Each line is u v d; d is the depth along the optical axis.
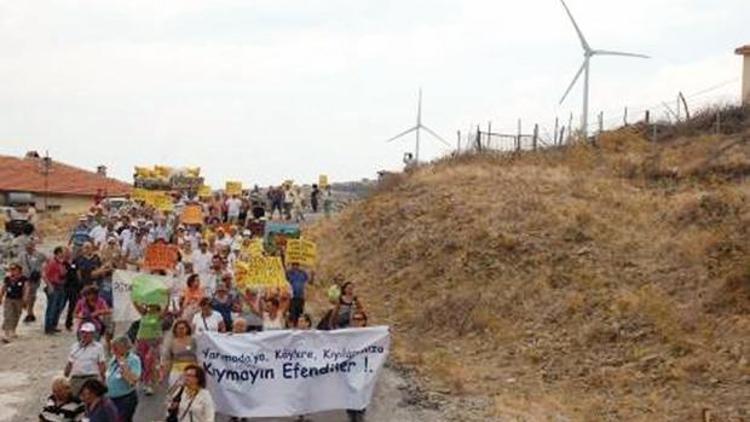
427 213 33.16
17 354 19.92
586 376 19.52
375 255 32.81
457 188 34.78
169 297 17.19
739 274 21.64
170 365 14.48
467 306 24.73
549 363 20.53
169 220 32.69
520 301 24.23
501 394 18.41
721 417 16.52
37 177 69.69
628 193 31.25
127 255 25.08
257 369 14.96
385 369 20.23
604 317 21.92
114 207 46.25
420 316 25.39
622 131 39.81
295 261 22.34
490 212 30.62
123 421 12.29
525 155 40.88
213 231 28.52
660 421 16.64
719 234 24.58
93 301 16.44
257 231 32.41
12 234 24.58
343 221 40.47
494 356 21.62
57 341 21.25
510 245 27.47
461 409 17.22
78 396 11.30
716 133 36.22
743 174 30.98
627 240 26.41
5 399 16.48
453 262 28.09
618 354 20.28
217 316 15.87
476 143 44.34
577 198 31.19
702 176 31.81
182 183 54.56
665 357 19.55
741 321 20.17
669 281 23.33
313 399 15.25
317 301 27.45
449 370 19.95
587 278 24.41
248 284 19.03
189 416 11.60
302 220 49.19
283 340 15.12
